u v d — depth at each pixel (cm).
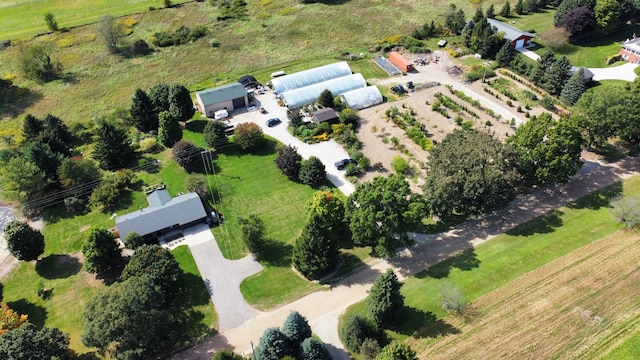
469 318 6969
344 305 7312
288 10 17262
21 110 12319
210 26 16212
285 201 9406
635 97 9612
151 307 6562
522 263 7831
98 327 6069
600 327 6738
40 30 15950
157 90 11594
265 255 8250
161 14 17062
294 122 11325
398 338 6744
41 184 9425
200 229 8819
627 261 7738
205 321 7150
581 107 9962
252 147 10731
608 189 9300
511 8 16862
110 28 14388
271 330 6088
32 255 7944
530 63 13362
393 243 7681
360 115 11862
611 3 14112
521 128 9275
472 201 8350
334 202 8188
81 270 8050
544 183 9531
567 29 14250
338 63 13400
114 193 9394
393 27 16012
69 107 12438
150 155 10744
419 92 12662
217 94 12031
